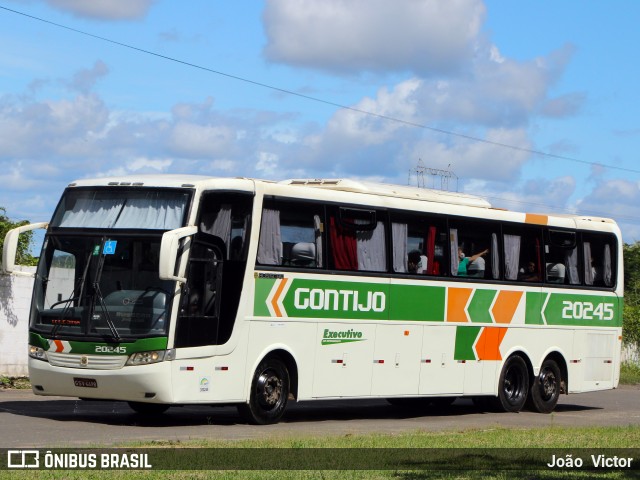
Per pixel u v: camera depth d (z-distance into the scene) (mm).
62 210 18438
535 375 24453
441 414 23531
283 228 19047
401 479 12141
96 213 18078
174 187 17703
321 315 19672
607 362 26297
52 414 19516
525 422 21781
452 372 22391
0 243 25984
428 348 21828
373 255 20734
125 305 17375
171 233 16781
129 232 17625
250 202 18469
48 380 17812
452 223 22484
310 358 19500
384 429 19016
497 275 23469
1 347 24922
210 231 17797
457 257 22578
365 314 20531
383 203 21016
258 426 18547
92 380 17359
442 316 22141
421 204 21828
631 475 13148
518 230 24062
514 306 23859
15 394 23250
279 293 18906
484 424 20906
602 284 26188
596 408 27516
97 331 17406
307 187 19625
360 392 20438
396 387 21172
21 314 25234
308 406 24703
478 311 22984
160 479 11547
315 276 19562
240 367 18266
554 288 24859
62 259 18062
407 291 21359
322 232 19750
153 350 17062
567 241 25266
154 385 17078
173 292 17234
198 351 17562
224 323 17969
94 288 17578
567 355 25203
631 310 43344
